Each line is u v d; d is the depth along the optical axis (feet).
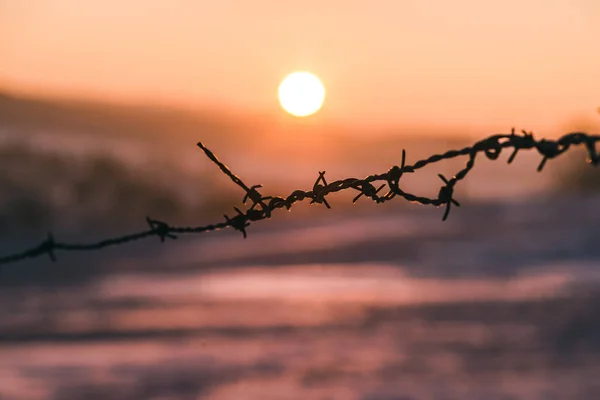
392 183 12.28
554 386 50.47
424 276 104.06
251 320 77.00
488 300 84.07
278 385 52.65
